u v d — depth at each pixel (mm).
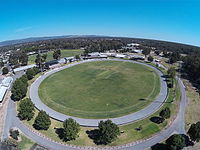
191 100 114500
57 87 137250
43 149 72500
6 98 123250
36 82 149875
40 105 108750
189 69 165750
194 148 72312
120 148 72500
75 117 94812
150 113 97250
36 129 85688
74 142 76188
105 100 113625
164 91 126438
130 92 125125
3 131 84875
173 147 67312
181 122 89938
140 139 77500
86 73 170125
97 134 81000
